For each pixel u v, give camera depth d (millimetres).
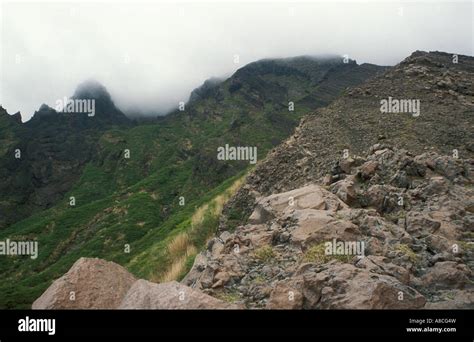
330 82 190625
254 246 13789
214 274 12000
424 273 11344
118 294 11477
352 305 8930
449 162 19344
